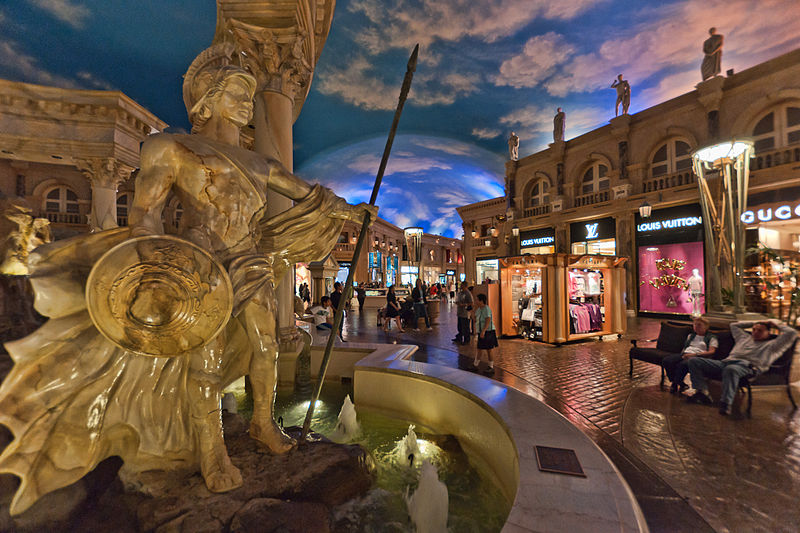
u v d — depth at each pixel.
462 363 6.52
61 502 1.70
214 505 1.69
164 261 1.44
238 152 2.09
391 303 11.04
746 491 2.42
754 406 4.11
